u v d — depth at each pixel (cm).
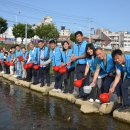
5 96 1105
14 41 6762
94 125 725
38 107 917
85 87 854
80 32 976
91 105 868
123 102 774
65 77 1059
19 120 764
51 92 1112
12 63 1678
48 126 715
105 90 852
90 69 945
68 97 1012
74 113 838
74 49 991
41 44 1216
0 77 1748
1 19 6750
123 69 754
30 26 6806
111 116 802
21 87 1338
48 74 1200
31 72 1371
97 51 830
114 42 9538
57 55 1102
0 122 745
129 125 728
